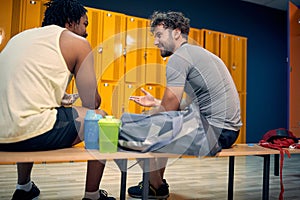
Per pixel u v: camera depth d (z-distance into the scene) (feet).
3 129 2.87
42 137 2.95
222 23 13.69
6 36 8.47
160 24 3.58
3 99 2.90
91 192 3.60
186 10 12.89
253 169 8.60
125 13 11.76
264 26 14.83
